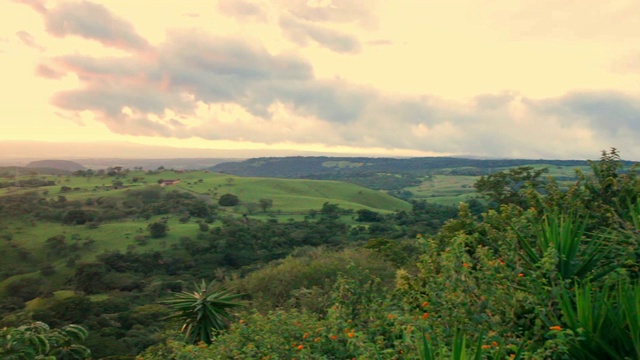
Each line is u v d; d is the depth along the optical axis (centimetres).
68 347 926
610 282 383
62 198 10325
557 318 387
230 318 1457
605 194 714
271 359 561
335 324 545
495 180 1434
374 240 2527
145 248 7200
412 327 404
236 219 9450
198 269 6125
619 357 330
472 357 327
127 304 4334
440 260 559
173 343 827
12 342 805
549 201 720
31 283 5647
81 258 6675
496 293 427
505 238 549
